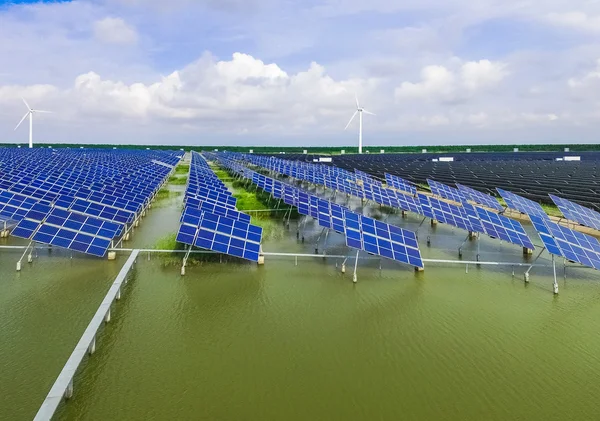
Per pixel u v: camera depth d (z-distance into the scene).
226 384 15.20
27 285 23.58
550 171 95.44
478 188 69.75
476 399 14.80
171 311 21.14
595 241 30.17
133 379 15.30
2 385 14.57
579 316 21.98
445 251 34.28
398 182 65.31
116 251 29.97
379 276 27.22
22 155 97.19
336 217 33.12
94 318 18.64
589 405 14.61
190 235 27.41
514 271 28.97
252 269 27.66
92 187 45.22
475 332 19.92
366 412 13.89
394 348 18.22
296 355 17.36
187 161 145.12
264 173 94.25
